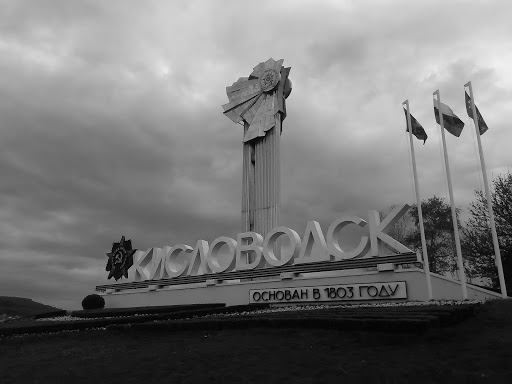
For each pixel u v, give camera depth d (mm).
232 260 32875
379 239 25906
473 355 11125
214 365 12492
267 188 41031
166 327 18156
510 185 34188
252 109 44375
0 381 13461
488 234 34500
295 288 27906
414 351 11742
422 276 23516
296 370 11352
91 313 31578
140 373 12547
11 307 55844
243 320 16562
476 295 21625
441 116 23031
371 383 9984
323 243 28297
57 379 12789
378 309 17766
